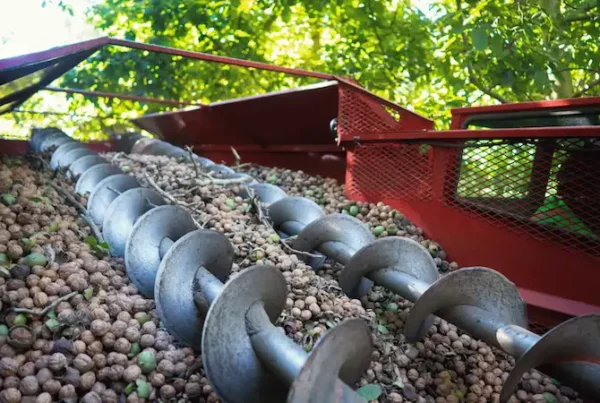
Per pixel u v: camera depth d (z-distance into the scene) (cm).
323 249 155
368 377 112
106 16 362
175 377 105
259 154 315
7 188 154
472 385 120
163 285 113
